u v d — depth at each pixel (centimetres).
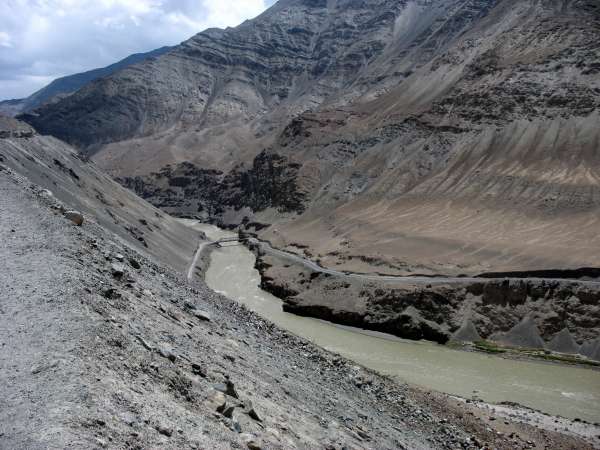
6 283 2059
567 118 15212
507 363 7256
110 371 1573
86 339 1680
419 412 3622
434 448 2984
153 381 1659
